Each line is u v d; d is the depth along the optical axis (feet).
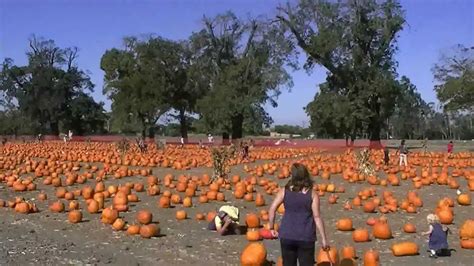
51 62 298.56
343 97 177.58
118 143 148.66
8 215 47.47
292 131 392.27
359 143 194.39
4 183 71.41
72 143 194.59
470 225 35.73
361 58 178.19
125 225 41.60
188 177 73.20
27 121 308.40
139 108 234.79
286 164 94.02
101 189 60.90
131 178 79.00
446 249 32.65
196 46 224.74
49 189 66.49
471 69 164.66
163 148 147.43
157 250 33.65
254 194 62.08
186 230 40.91
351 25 177.68
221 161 69.92
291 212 21.54
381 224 38.24
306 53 186.19
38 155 115.96
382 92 173.88
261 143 193.36
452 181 68.85
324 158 111.24
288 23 188.44
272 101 210.59
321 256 27.48
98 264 29.32
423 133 369.09
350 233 40.24
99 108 310.04
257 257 28.12
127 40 246.47
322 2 181.47
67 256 30.96
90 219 45.52
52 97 290.97
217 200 57.16
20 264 28.40
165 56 234.99
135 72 239.91
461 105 162.61
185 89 237.04
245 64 210.59
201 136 315.58
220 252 33.22
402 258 31.94
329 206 53.31
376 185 71.41
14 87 299.38
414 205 52.24
